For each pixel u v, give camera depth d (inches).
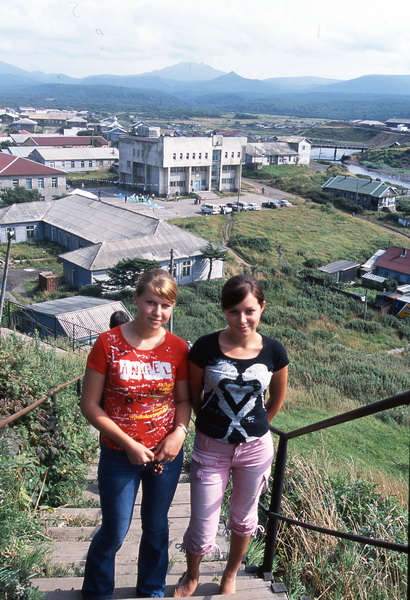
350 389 836.6
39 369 310.3
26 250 1919.3
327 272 1814.7
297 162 3954.2
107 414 118.6
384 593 168.9
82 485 232.8
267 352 121.9
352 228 2447.1
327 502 220.8
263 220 2452.0
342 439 574.6
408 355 1269.7
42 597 124.3
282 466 141.9
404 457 540.4
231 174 3102.9
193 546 129.7
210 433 123.3
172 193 2920.8
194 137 2869.1
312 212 2672.2
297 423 607.2
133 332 118.9
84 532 182.1
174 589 140.5
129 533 185.3
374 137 7657.5
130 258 1541.6
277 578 163.2
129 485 121.3
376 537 205.2
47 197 2699.3
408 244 2267.5
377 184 2874.0
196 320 1280.8
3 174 2566.4
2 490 167.5
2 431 197.9
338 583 165.0
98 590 126.6
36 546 158.7
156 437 119.6
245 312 115.1
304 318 1421.0
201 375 123.5
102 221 1888.5
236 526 131.0
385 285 1774.1
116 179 3361.2
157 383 117.0
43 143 4443.9
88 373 117.6
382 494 253.1
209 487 125.6
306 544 177.3
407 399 87.6
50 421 229.6
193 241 1738.4
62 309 989.2
